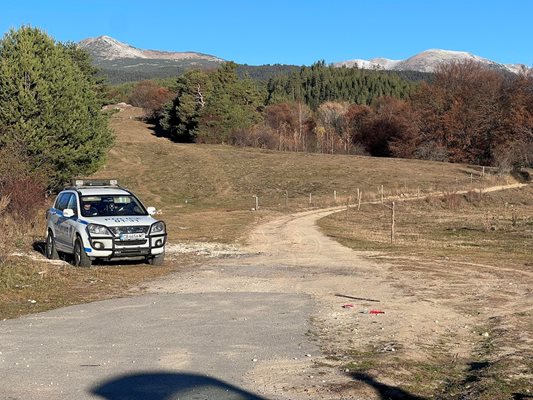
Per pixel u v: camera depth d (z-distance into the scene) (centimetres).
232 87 11675
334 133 10788
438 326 964
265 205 5278
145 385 628
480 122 9175
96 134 3838
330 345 817
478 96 9281
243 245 2389
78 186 1778
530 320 1008
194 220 3756
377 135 10294
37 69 3397
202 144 10131
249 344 816
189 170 7481
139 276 1482
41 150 3381
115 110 6956
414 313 1059
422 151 9281
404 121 9519
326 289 1321
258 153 8894
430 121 9494
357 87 15225
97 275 1449
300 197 5822
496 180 6681
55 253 1745
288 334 880
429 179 6662
